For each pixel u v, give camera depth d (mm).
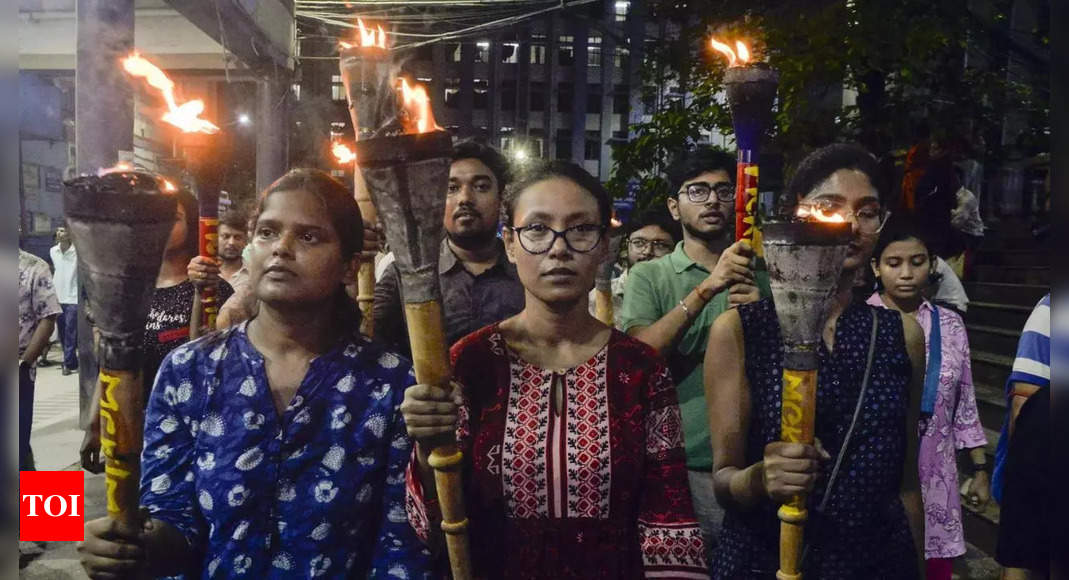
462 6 11297
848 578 1607
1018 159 6703
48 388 8602
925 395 2736
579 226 1587
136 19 11117
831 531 1622
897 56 5406
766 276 2592
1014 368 2014
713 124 6523
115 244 1034
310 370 1471
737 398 1740
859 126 6020
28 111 12586
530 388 1582
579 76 42219
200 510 1436
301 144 18906
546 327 1624
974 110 5918
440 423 1241
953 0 5441
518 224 1617
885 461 1648
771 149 6367
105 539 1139
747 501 1576
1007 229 8883
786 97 5809
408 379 1538
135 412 1120
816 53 5473
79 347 6004
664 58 6906
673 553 1491
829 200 1729
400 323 2523
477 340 1637
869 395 1659
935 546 2729
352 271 1589
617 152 6773
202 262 2420
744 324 1762
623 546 1530
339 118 20188
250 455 1416
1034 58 5988
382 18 11672
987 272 8195
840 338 1710
